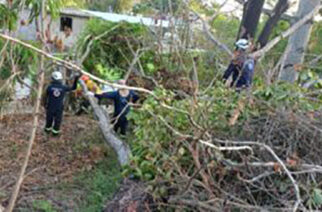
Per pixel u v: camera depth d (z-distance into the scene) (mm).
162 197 3555
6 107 6051
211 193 3031
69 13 13992
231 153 3600
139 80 6414
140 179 4062
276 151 3492
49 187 4809
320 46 8023
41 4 3064
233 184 3320
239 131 3711
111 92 6258
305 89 4285
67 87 6660
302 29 6324
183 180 3268
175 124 3779
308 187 2957
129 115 4562
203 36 7559
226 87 4383
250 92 3842
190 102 3775
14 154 5793
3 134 6312
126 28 8367
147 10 10266
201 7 8133
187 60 6613
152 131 3916
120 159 5371
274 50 8062
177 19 7391
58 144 6406
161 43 7535
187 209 3209
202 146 3189
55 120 6688
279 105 3812
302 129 3529
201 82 6188
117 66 8469
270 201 3146
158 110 3920
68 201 4488
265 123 3646
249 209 2895
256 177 2980
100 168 5562
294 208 2508
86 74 2084
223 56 7453
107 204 4242
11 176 5004
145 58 7598
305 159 3420
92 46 8133
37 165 5477
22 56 4109
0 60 3619
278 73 5973
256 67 6176
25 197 4461
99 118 6316
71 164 5652
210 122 3646
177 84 5902
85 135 6871
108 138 5895
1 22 3859
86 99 7754
